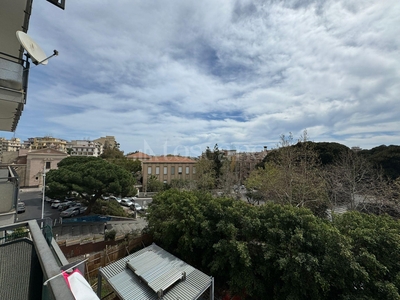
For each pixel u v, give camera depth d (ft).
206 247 27.61
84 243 35.83
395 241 18.71
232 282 23.56
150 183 105.70
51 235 8.02
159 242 33.94
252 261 23.77
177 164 118.11
